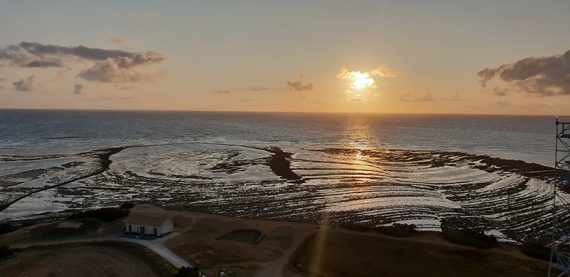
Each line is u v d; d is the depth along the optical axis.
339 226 60.53
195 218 63.62
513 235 59.03
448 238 54.66
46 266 45.00
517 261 47.19
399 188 85.88
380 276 43.34
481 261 47.31
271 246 51.59
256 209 71.19
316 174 99.50
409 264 46.41
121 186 86.81
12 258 47.12
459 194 81.31
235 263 45.97
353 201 76.19
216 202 75.38
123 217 62.00
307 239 54.19
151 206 71.00
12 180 90.38
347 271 44.47
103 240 52.56
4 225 58.88
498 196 79.69
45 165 106.44
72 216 62.84
